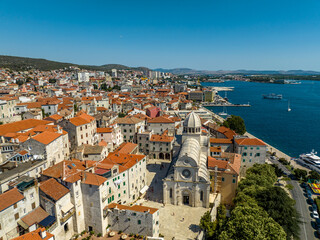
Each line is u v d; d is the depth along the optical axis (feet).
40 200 214.48
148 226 225.15
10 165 239.09
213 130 503.20
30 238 169.89
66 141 344.08
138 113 616.39
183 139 332.60
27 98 604.49
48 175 232.94
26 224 192.54
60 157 303.07
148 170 383.86
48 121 392.47
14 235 188.96
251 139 369.91
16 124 359.46
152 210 229.86
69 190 221.05
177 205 287.48
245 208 212.64
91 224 234.79
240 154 364.99
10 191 192.65
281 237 182.70
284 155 510.99
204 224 223.71
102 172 246.68
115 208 233.76
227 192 296.30
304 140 644.69
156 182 343.87
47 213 209.97
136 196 303.68
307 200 315.37
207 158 326.03
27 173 234.79
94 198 227.40
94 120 425.28
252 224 187.42
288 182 369.30
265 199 238.48
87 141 394.73
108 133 425.69
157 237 224.33
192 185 278.26
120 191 269.44
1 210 176.04
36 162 257.14
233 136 407.23
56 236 205.98
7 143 288.10
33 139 263.90
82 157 303.89
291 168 422.82
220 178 295.28
